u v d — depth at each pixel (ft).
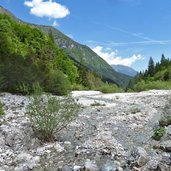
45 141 37.27
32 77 100.58
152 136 39.96
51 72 120.98
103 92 172.35
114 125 47.88
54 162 30.40
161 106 71.51
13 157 31.68
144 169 27.14
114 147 34.63
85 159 30.83
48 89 111.24
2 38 190.39
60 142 36.99
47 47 263.29
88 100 93.25
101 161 30.09
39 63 135.95
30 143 35.76
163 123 47.01
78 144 36.52
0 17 256.52
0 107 55.42
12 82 95.76
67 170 27.35
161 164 27.27
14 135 36.65
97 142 36.65
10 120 47.52
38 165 29.63
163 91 141.90
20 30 260.62
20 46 232.32
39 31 281.54
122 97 109.91
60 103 40.57
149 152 32.76
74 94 137.08
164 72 427.33
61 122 41.42
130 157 30.27
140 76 524.93
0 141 35.17
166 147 33.47
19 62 110.52
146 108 68.44
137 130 44.50
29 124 42.32
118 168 27.07
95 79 309.01
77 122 48.73
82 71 297.94
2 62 104.73
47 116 37.88
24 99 77.36
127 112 61.82
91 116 55.93
